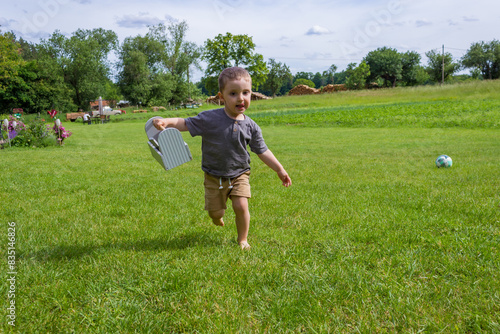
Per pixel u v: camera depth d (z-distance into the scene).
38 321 1.79
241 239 2.92
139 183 5.74
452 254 2.58
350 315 1.88
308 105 44.03
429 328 1.73
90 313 1.86
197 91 69.81
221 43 55.47
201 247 2.83
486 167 6.89
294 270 2.37
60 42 50.53
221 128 2.70
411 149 10.83
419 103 33.34
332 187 5.31
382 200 4.40
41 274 2.29
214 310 1.91
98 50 54.25
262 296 2.06
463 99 34.03
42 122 13.12
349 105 39.50
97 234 3.19
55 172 6.79
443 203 4.09
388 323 1.79
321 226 3.39
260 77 56.97
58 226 3.43
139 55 59.44
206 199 2.91
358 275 2.25
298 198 4.62
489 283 2.13
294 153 10.51
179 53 66.25
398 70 81.25
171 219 3.65
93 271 2.35
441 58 83.56
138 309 1.92
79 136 18.36
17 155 9.74
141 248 2.83
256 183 5.72
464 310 1.87
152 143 2.42
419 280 2.24
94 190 5.16
